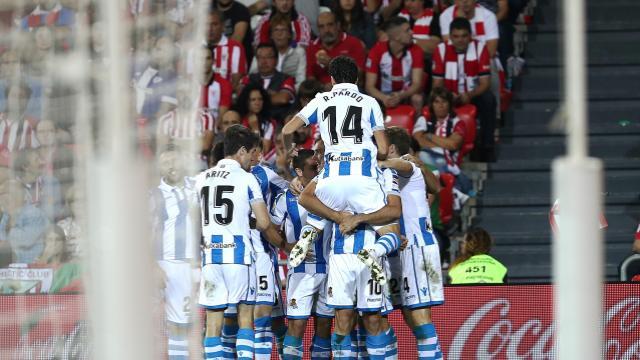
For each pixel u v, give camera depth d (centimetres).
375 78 4006
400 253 2717
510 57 4366
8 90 1270
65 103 1259
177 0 1245
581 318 898
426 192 2808
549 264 3897
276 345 2945
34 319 1397
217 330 2662
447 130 3794
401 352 2912
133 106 1224
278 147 3453
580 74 884
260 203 2669
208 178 2683
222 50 4088
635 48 4484
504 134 4253
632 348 2848
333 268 2584
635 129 4228
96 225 921
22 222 1340
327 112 2569
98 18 1152
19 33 1252
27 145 1295
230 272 2642
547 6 4619
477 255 3100
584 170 887
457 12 4184
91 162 969
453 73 4031
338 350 2612
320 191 2548
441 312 2912
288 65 4109
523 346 2888
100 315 917
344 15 4269
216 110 3853
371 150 2559
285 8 4128
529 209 4031
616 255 3891
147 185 909
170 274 1412
